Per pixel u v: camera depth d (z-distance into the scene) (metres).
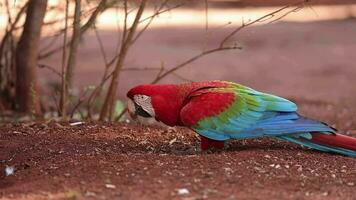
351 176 8.72
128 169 8.52
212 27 32.16
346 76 23.09
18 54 14.09
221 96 9.42
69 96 12.71
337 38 31.42
